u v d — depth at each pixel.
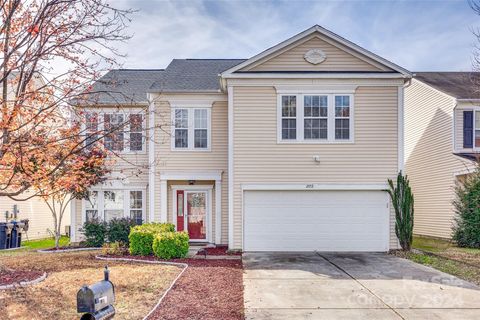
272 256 12.46
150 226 13.35
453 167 16.98
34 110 8.42
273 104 13.74
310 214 13.66
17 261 10.97
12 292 7.52
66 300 7.09
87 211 15.86
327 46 14.00
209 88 15.40
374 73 13.67
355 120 13.71
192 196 15.67
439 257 12.38
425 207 19.39
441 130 17.94
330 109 13.72
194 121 15.40
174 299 7.38
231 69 13.69
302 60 13.97
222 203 15.31
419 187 19.98
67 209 21.95
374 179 13.63
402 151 13.64
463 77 20.27
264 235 13.58
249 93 13.76
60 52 8.08
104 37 8.27
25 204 18.97
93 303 4.44
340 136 13.71
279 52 13.95
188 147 15.31
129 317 6.34
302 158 13.65
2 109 7.62
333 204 13.69
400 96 13.73
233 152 13.66
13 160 7.78
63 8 7.71
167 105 15.34
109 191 15.84
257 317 6.50
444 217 17.69
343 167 13.64
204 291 7.99
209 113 15.38
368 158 13.66
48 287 7.93
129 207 15.82
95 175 12.01
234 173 13.61
